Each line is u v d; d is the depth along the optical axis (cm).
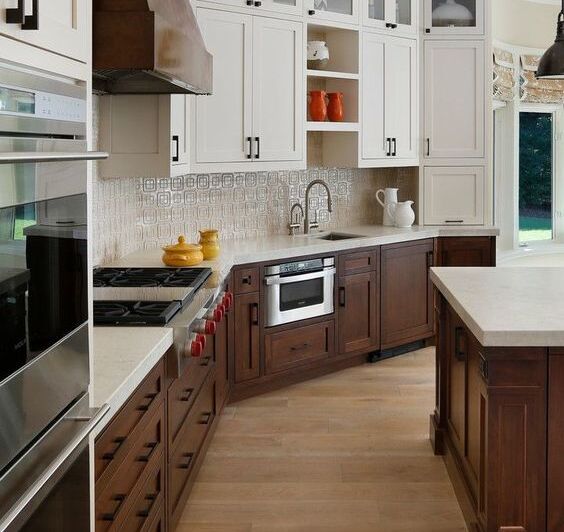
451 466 370
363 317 575
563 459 276
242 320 488
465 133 641
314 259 531
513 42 753
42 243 147
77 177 168
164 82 365
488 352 273
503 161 766
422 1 633
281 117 532
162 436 271
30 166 141
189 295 336
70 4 167
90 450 178
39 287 145
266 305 502
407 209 632
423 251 616
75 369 168
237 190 565
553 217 800
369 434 439
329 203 583
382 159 615
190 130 473
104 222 429
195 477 355
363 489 365
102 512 195
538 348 272
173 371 279
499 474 277
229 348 476
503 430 275
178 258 422
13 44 135
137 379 220
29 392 141
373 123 606
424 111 641
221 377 445
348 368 579
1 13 130
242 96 505
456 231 627
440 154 643
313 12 546
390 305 593
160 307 303
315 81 604
